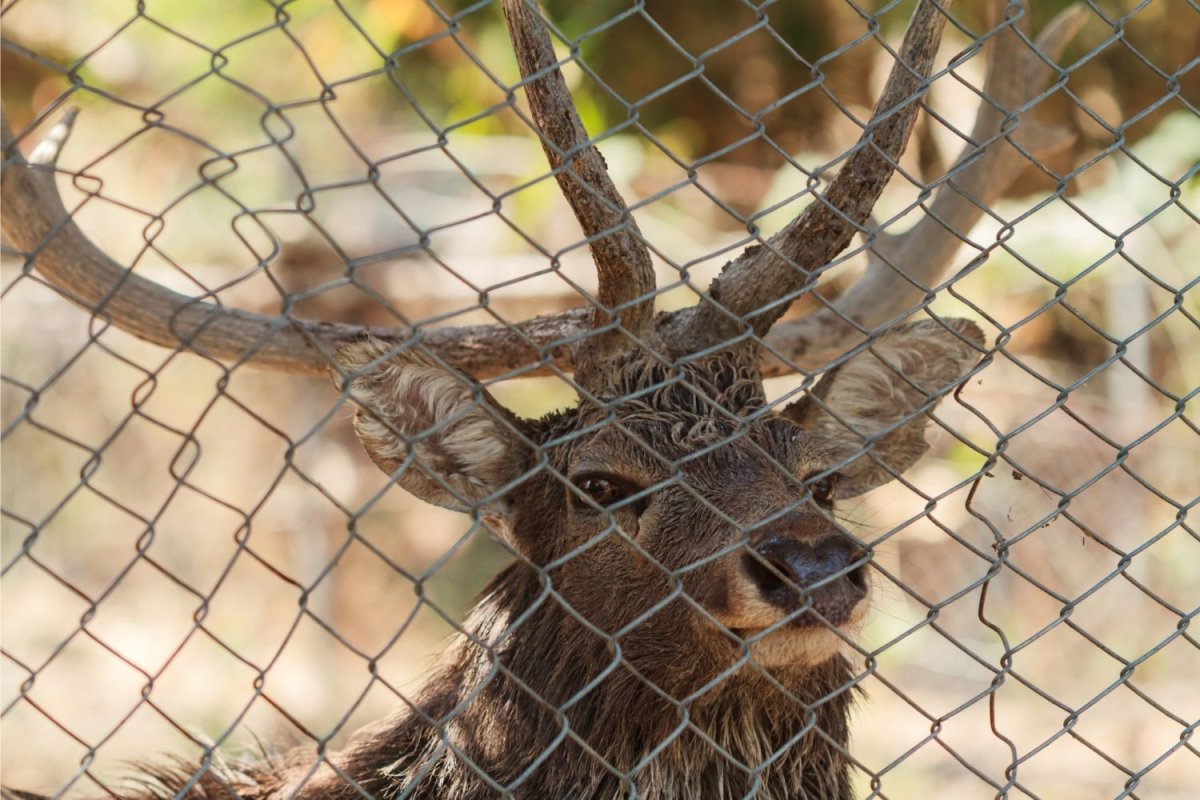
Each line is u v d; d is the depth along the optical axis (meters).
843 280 13.73
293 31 15.75
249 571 16.95
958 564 13.77
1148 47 14.71
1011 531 13.67
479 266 15.29
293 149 17.61
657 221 15.05
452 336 6.43
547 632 5.71
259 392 17.56
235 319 6.22
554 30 4.20
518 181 15.30
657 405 5.43
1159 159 13.71
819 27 14.59
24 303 16.44
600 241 5.02
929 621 4.31
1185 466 13.55
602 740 5.53
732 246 3.90
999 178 7.41
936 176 14.75
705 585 4.89
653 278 5.21
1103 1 14.18
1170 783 11.75
